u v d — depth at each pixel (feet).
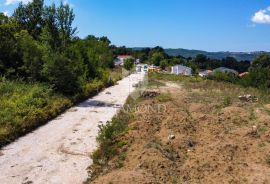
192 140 40.60
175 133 43.70
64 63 84.89
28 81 83.61
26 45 87.10
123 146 41.24
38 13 128.36
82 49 125.70
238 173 30.60
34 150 44.73
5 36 88.58
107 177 32.24
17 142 48.08
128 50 509.35
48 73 83.97
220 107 59.93
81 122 61.11
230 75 156.15
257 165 32.24
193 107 60.23
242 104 62.08
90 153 43.62
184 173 31.96
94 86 105.50
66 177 36.01
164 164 33.63
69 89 85.35
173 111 56.44
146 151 37.11
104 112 71.15
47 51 87.04
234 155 34.88
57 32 93.66
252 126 44.39
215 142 39.14
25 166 39.01
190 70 306.55
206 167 32.45
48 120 61.77
